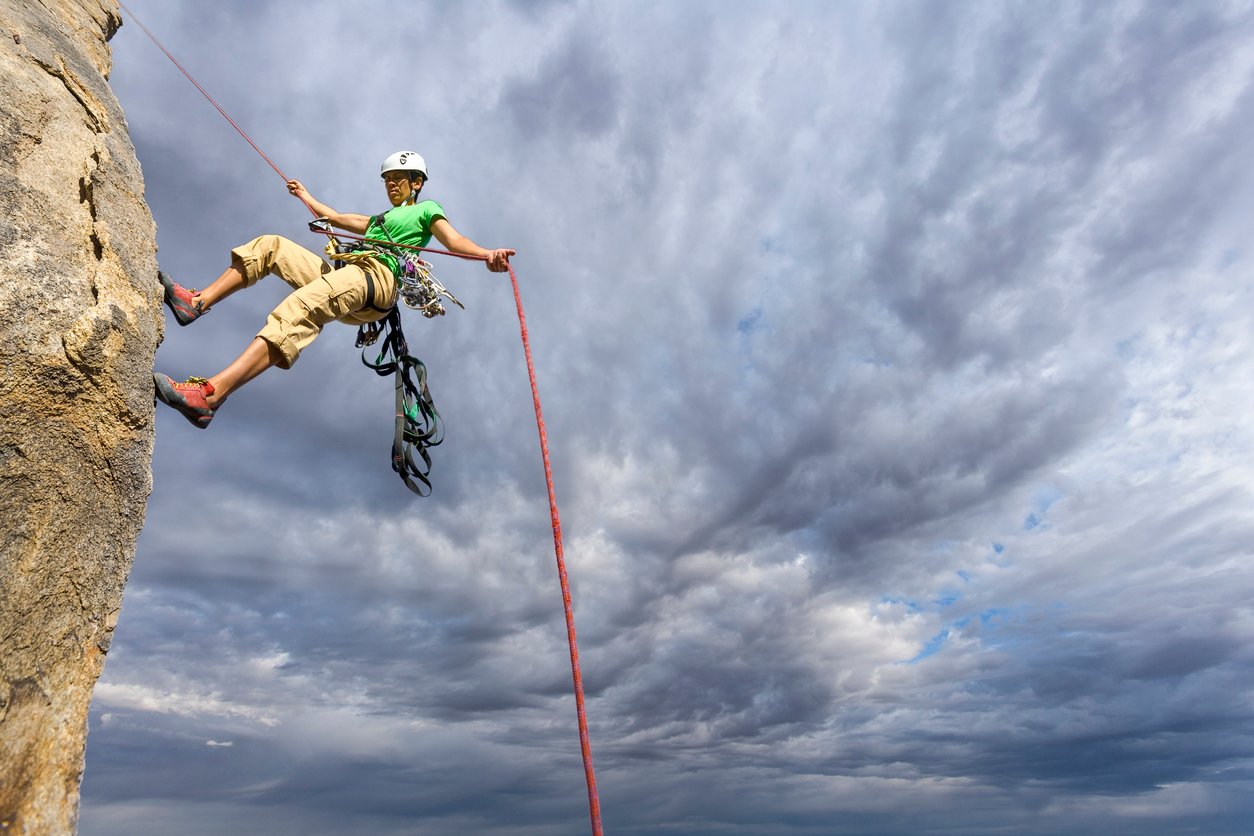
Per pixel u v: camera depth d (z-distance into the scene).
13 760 3.36
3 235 3.72
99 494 3.95
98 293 4.11
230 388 5.00
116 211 4.57
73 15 5.35
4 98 4.05
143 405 4.29
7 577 3.46
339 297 5.59
